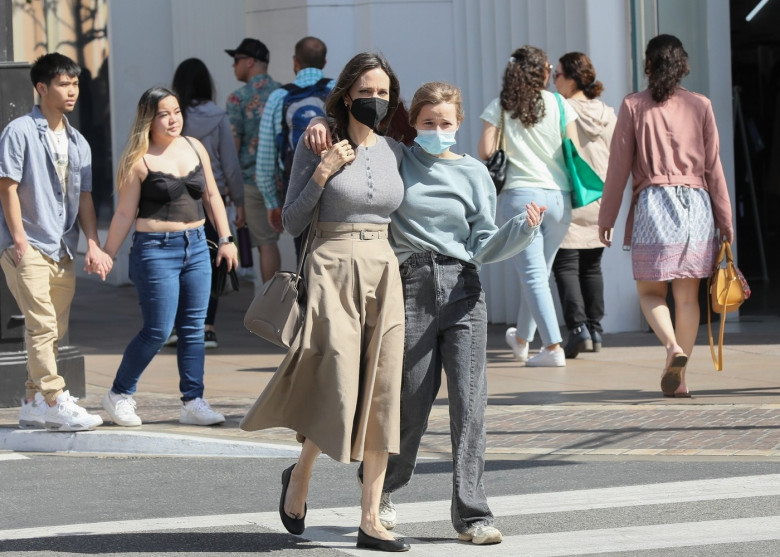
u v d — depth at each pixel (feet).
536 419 75.20
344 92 50.55
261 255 121.90
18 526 56.03
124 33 158.71
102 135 166.61
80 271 173.06
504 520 55.11
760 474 61.36
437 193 51.03
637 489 59.52
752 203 144.05
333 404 49.03
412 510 57.47
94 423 73.46
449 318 51.11
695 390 82.43
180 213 73.46
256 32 130.93
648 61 79.20
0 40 83.20
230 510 58.39
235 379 92.89
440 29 121.60
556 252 96.27
